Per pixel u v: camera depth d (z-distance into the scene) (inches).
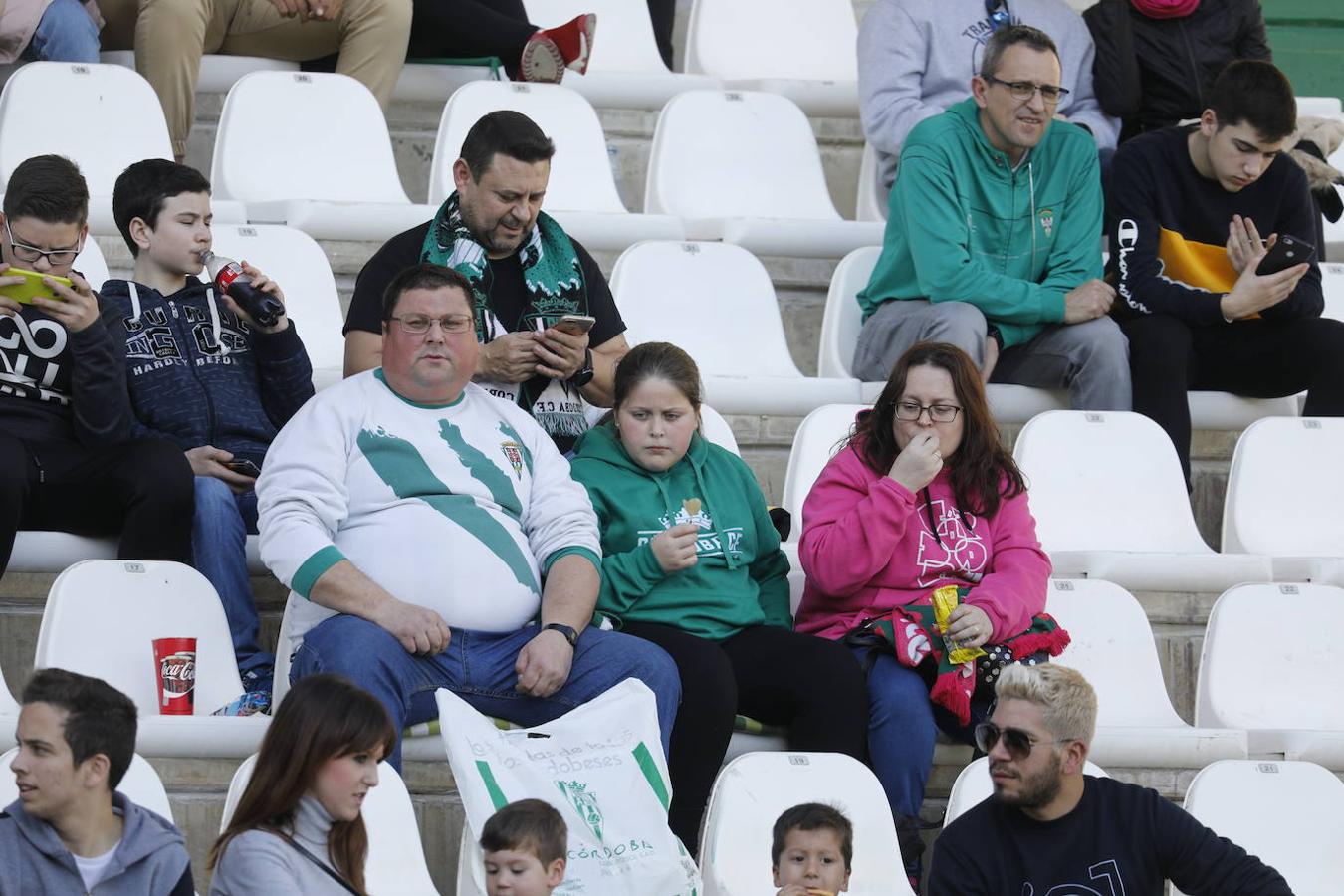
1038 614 635.5
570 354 653.9
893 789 605.9
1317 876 607.8
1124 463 761.0
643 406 637.9
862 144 995.3
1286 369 816.3
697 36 1037.2
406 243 680.4
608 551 633.6
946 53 909.2
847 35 1064.8
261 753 460.1
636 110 977.5
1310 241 844.0
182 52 879.7
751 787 563.5
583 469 643.5
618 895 530.9
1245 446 784.3
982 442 650.8
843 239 863.7
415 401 608.4
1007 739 526.6
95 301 629.9
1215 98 821.9
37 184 629.6
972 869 531.5
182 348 673.6
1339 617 702.5
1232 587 705.0
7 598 631.8
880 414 655.1
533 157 668.7
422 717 576.7
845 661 611.5
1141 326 802.8
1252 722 687.1
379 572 582.2
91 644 581.0
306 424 596.1
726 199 912.3
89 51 883.4
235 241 767.1
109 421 634.8
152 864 454.9
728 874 551.5
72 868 449.7
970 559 642.2
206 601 601.9
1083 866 526.9
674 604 619.8
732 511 641.6
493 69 956.6
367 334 666.2
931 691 616.4
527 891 480.7
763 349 819.4
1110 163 909.8
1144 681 682.2
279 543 574.9
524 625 594.6
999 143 802.8
